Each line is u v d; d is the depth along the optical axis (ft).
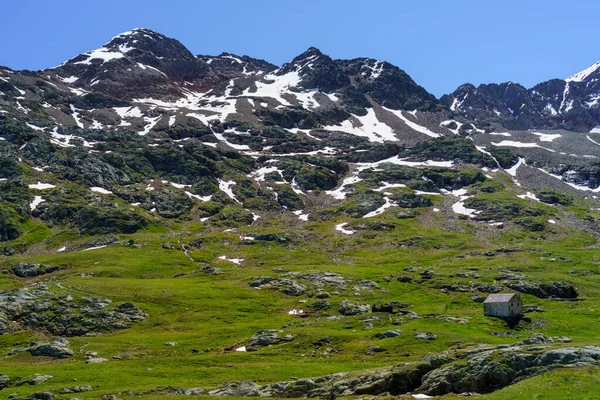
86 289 569.23
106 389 309.63
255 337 429.79
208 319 513.86
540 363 237.45
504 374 236.63
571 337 400.26
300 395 279.90
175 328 494.59
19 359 399.65
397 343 392.06
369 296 590.55
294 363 361.71
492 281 629.51
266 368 346.54
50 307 517.96
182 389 298.76
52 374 343.26
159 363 370.32
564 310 524.52
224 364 368.68
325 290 606.14
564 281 627.87
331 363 358.84
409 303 559.79
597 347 243.19
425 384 251.60
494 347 279.08
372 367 339.36
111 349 419.95
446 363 264.72
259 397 274.57
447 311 526.16
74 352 413.80
